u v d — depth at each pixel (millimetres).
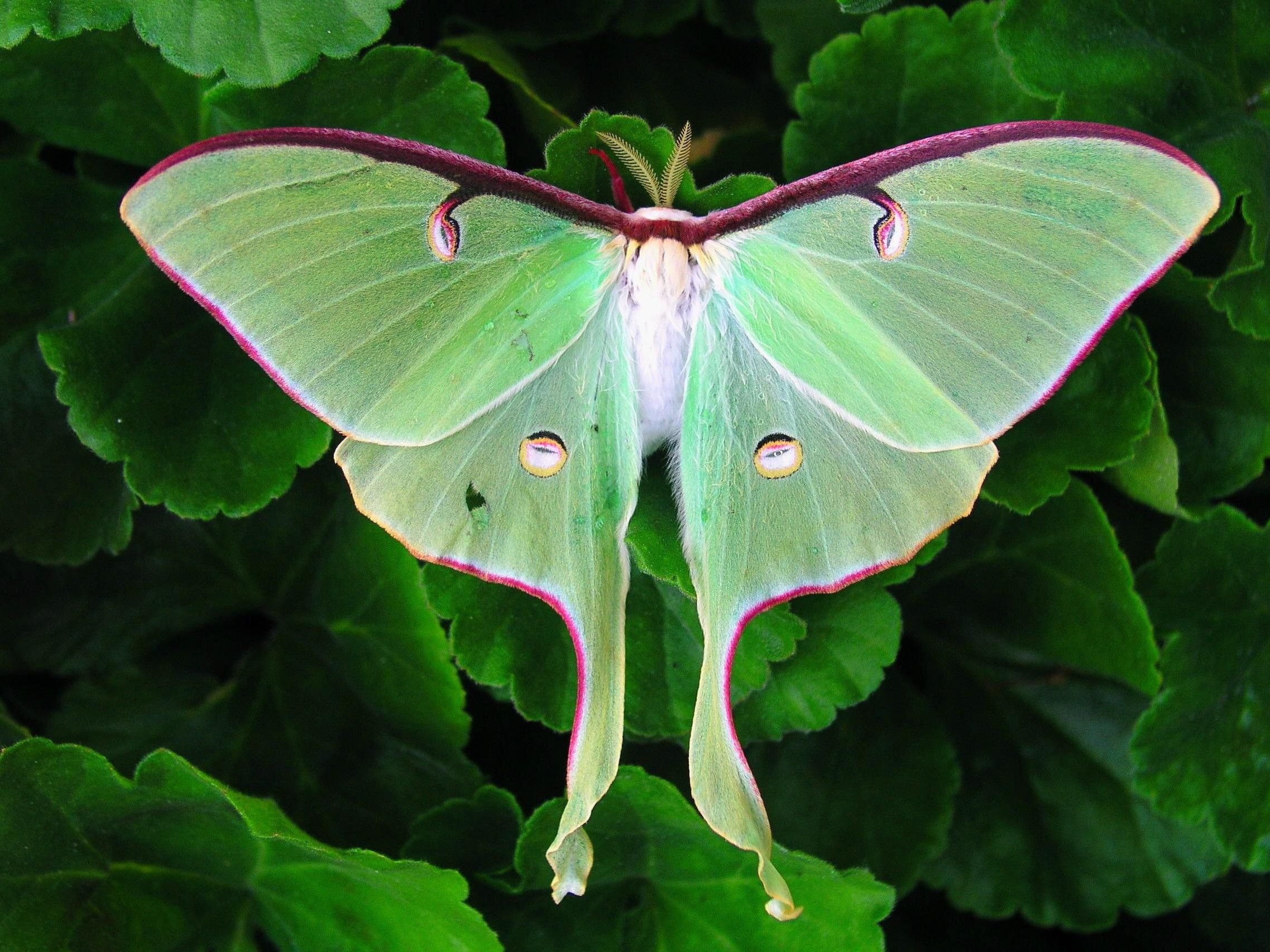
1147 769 384
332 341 335
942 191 334
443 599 367
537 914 372
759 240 342
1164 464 379
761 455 347
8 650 389
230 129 382
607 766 341
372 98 365
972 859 406
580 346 345
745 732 375
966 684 413
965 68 381
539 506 345
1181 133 373
